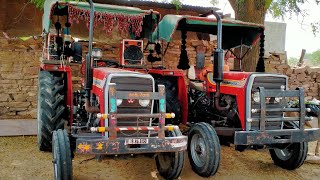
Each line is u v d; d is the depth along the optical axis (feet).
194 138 15.44
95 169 15.49
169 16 18.35
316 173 16.14
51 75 17.38
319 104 20.26
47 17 17.13
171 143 12.41
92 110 13.32
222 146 20.33
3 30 27.58
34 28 28.25
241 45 20.49
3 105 25.21
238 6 24.86
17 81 25.54
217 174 15.42
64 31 18.35
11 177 13.97
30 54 25.79
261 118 14.33
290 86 31.65
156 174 15.14
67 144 12.13
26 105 25.67
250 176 15.38
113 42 26.94
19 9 27.86
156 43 20.17
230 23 18.20
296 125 15.56
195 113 19.17
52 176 14.23
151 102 12.98
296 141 14.58
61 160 11.76
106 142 11.71
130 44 19.13
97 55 17.99
